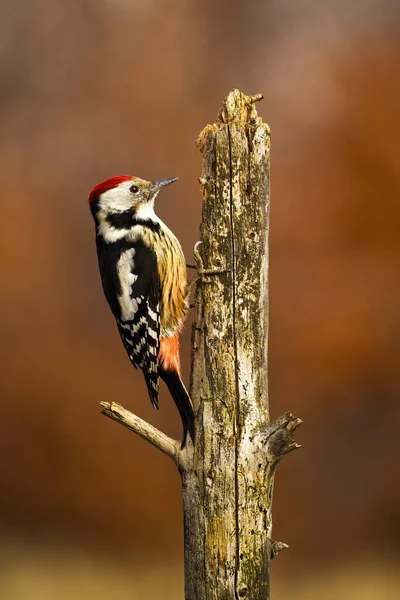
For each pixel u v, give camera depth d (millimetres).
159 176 16016
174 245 6730
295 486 15008
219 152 5223
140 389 15523
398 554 13969
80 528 15008
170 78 16547
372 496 14898
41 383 15398
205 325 5250
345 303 15195
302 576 12922
